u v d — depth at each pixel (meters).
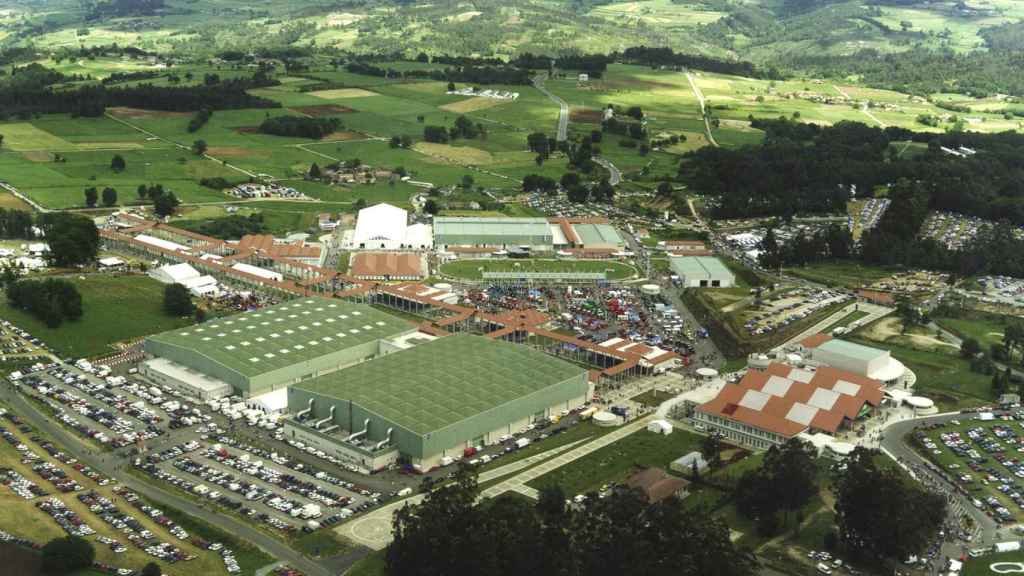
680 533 190.38
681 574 183.50
